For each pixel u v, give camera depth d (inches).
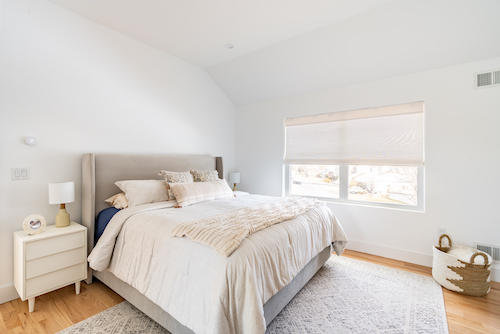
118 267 75.3
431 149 105.7
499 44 88.5
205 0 86.0
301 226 81.0
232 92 163.9
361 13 92.1
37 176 86.2
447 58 98.9
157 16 96.6
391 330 66.6
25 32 82.8
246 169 170.6
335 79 127.0
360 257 117.0
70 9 92.9
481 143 96.0
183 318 55.1
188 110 142.4
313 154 141.3
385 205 121.8
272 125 157.3
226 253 52.9
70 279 80.4
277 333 64.8
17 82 81.5
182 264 58.9
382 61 109.3
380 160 119.9
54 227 84.0
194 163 139.6
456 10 82.7
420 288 88.5
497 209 93.7
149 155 116.8
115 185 102.9
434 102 104.9
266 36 110.9
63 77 92.2
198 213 83.6
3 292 78.2
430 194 106.4
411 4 84.7
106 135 105.6
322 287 88.7
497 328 67.6
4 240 79.4
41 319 69.7
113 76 107.7
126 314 72.6
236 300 50.6
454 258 86.2
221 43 118.2
